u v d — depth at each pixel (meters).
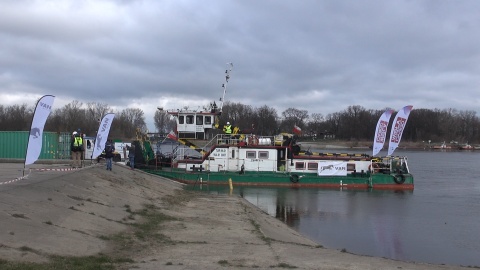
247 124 136.38
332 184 43.53
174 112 47.38
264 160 43.91
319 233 25.70
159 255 14.16
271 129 142.88
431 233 25.97
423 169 76.44
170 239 17.20
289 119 169.62
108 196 24.02
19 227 13.88
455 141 179.75
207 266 12.89
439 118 189.38
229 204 30.72
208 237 18.30
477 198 39.88
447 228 27.39
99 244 14.58
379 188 43.72
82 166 33.41
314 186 43.34
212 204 30.20
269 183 43.12
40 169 30.39
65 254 12.62
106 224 17.84
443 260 20.42
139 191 29.56
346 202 36.75
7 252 11.55
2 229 13.23
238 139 45.19
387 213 32.34
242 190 41.56
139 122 153.88
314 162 44.19
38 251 12.26
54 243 13.37
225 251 15.48
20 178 23.02
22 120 130.50
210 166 43.97
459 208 34.69
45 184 21.36
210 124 47.47
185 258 13.90
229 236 18.84
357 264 14.70
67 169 30.42
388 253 21.41
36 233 13.84
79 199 20.80
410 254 21.39
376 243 23.48
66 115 130.75
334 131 182.62
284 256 15.20
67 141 45.06
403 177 44.00
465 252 21.97
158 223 20.61
